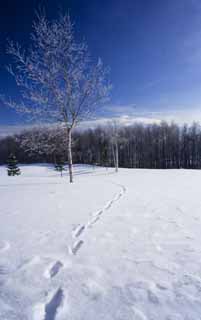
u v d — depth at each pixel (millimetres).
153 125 49062
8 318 1282
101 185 8461
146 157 47000
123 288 1562
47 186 8133
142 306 1371
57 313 1317
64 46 8008
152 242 2436
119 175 16891
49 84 8094
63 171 33000
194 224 3098
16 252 2205
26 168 38594
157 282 1635
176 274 1748
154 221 3262
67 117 8750
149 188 7449
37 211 3943
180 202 4746
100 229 2904
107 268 1859
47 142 9039
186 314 1298
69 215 3643
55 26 7727
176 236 2617
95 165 39625
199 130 44688
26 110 7953
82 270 1830
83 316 1288
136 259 2021
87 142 46219
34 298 1465
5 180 13992
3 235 2705
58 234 2727
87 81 8625
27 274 1771
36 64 7719
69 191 6559
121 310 1336
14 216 3604
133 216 3557
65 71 8180
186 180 11031
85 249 2262
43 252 2201
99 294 1496
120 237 2600
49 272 1803
